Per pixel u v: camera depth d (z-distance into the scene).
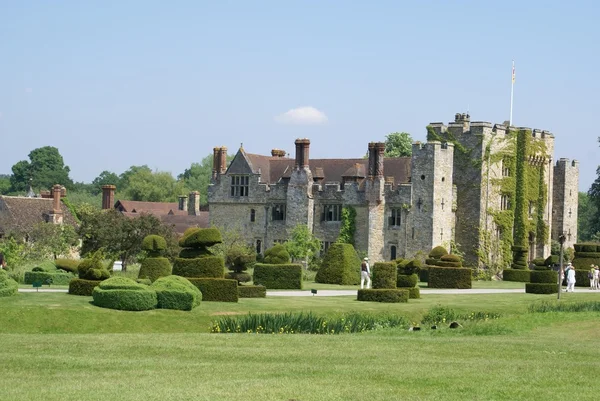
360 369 32.78
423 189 107.56
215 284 60.72
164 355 35.62
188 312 54.50
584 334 46.91
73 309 51.44
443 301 67.81
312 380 30.61
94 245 99.25
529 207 117.88
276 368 32.84
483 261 111.94
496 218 113.88
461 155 113.19
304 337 42.34
